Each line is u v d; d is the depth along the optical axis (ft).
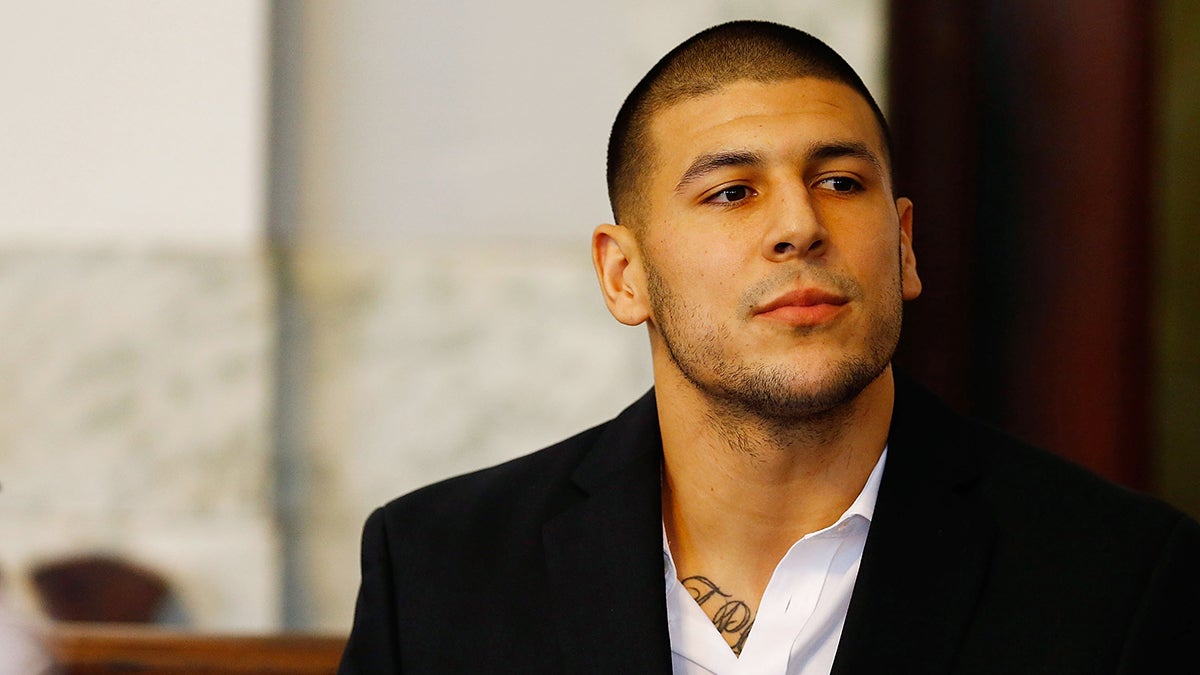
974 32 23.52
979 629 12.50
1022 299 23.59
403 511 15.05
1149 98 23.27
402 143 24.03
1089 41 23.27
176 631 23.21
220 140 23.89
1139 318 23.35
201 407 23.73
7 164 23.77
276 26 23.90
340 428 23.80
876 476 13.41
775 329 12.20
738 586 13.53
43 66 23.80
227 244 23.86
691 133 12.89
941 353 23.50
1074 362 23.44
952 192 23.47
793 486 13.06
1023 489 13.37
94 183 23.82
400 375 23.86
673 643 13.38
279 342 23.85
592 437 15.39
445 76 23.99
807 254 12.21
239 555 23.45
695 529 13.64
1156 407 23.43
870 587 12.72
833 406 12.26
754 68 12.96
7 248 23.72
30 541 23.40
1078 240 23.43
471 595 13.97
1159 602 12.35
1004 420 23.63
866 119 13.16
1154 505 13.03
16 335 23.72
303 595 23.49
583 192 23.91
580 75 23.95
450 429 23.81
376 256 23.94
